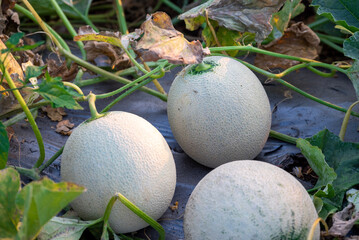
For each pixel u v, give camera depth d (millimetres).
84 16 1417
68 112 1236
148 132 935
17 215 836
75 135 931
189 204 890
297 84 1324
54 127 1195
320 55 1441
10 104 1096
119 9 1335
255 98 1017
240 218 838
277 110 1243
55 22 1555
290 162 1103
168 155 945
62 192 761
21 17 1547
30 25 1538
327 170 970
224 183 868
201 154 1031
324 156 981
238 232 835
